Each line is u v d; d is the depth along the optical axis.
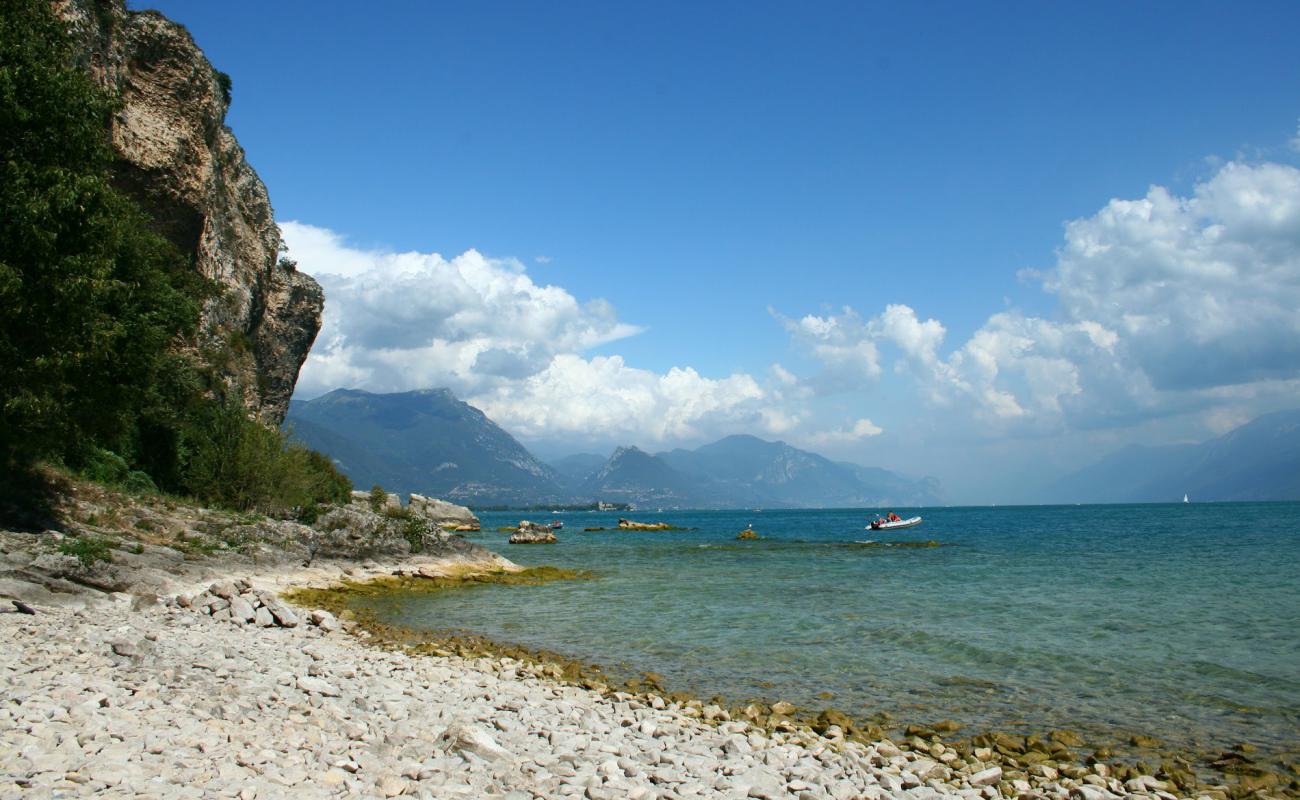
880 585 40.62
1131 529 103.00
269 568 35.12
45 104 22.53
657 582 43.00
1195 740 14.34
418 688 14.57
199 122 51.38
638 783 9.56
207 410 48.59
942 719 15.79
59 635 14.36
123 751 7.70
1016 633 25.27
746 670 20.17
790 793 9.95
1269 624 26.44
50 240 21.31
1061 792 11.28
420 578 41.78
